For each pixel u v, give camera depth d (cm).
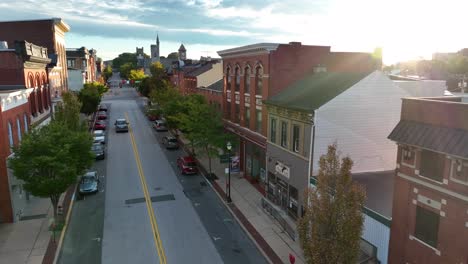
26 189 2127
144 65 18888
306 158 2159
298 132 2266
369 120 2181
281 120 2467
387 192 1930
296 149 2309
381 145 2239
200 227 2228
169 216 2391
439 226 1390
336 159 1328
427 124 1466
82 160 2383
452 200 1328
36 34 4753
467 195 1269
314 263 1303
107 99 10631
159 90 6581
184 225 2255
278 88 2767
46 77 3772
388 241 1627
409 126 1532
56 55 4334
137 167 3569
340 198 1282
